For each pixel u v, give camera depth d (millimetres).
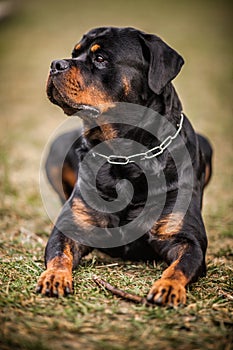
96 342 2711
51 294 3283
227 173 7395
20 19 25906
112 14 27391
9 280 3580
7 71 16047
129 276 3871
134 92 4098
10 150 8250
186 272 3477
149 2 32000
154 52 4055
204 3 30938
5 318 2916
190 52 18281
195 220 3965
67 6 29984
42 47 19438
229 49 18844
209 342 2783
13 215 5570
